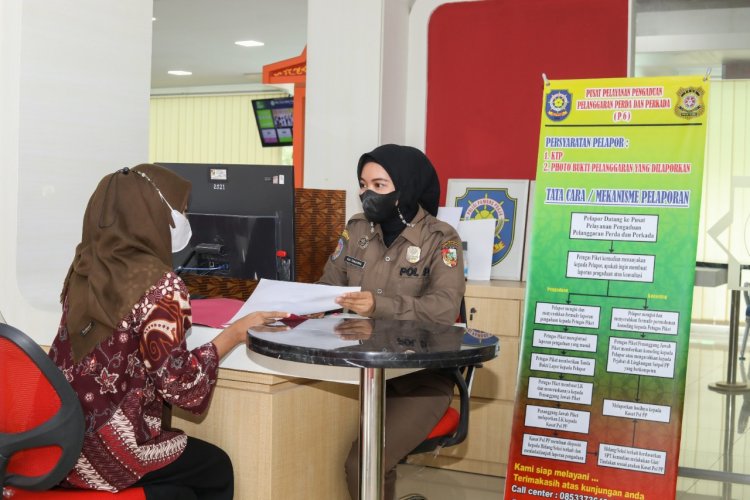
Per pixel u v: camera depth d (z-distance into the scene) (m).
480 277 4.16
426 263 2.59
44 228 2.65
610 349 2.71
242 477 2.13
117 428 1.76
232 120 12.28
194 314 2.27
